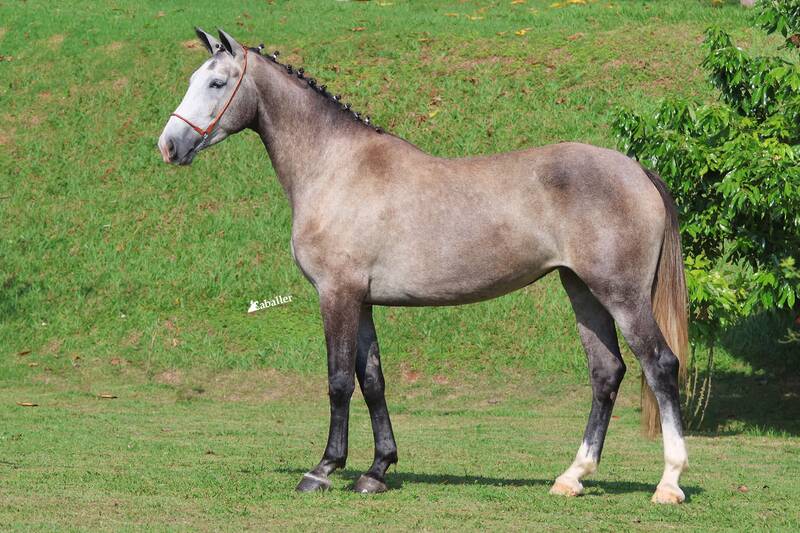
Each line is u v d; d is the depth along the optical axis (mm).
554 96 20781
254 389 15500
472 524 7105
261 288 17562
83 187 19969
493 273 7984
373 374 8391
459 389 15336
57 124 21578
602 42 22359
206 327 16859
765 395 14477
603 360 8266
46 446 10938
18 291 17672
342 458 8289
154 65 22891
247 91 8438
